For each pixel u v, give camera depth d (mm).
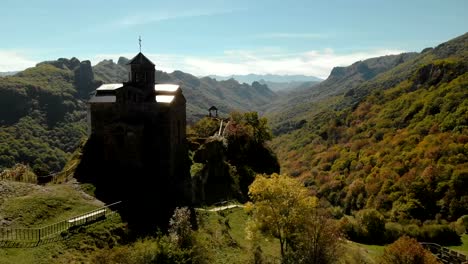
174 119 61312
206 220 53125
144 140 58188
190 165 66562
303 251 41156
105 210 45094
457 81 126312
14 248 34531
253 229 45219
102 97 62812
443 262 65625
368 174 116062
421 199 93812
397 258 51438
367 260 54562
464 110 109562
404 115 135750
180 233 36531
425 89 142250
